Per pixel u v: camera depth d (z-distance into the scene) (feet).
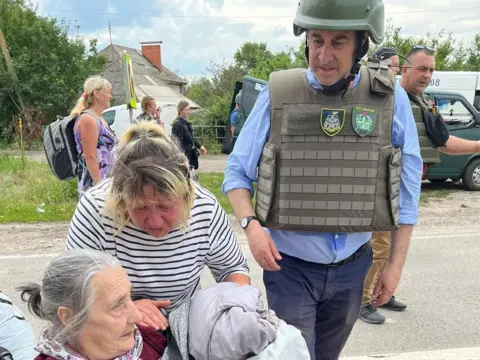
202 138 63.00
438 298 13.74
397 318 12.56
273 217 6.81
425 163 12.75
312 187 6.59
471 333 11.74
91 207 5.72
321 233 6.90
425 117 12.41
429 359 10.52
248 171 7.15
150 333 5.71
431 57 12.17
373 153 6.57
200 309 5.77
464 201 26.99
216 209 6.20
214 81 113.50
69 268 4.92
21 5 86.12
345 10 5.95
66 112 82.99
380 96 6.67
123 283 5.02
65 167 15.11
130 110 22.16
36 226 20.72
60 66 84.02
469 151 12.55
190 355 5.71
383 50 12.39
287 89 6.67
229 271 6.78
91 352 5.02
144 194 5.11
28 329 6.07
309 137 6.54
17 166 37.11
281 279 7.18
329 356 7.93
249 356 5.49
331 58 6.16
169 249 5.87
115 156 5.41
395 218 6.86
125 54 21.94
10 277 14.94
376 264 12.21
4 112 79.00
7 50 76.69
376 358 10.57
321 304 7.51
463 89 37.27
